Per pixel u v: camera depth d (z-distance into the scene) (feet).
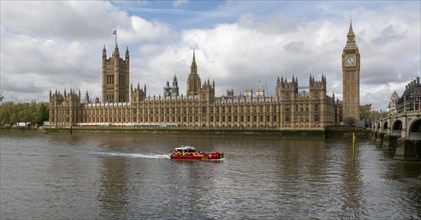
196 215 193.36
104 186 258.37
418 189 244.42
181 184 264.11
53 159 402.31
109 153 463.01
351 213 195.21
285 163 363.15
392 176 288.71
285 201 217.36
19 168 338.54
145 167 342.23
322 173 304.71
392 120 470.39
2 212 200.85
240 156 422.82
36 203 216.74
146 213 197.36
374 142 642.63
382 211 198.29
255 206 208.13
